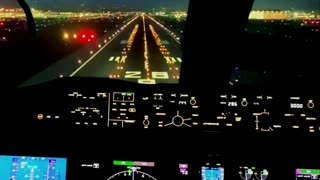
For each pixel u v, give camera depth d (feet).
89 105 2.14
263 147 2.11
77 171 2.11
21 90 2.15
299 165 2.09
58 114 2.14
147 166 2.11
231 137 2.11
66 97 2.14
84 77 2.23
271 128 2.09
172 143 2.13
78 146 2.13
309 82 2.23
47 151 2.12
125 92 2.13
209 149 2.12
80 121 2.13
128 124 2.12
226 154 2.11
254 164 2.10
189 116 2.12
